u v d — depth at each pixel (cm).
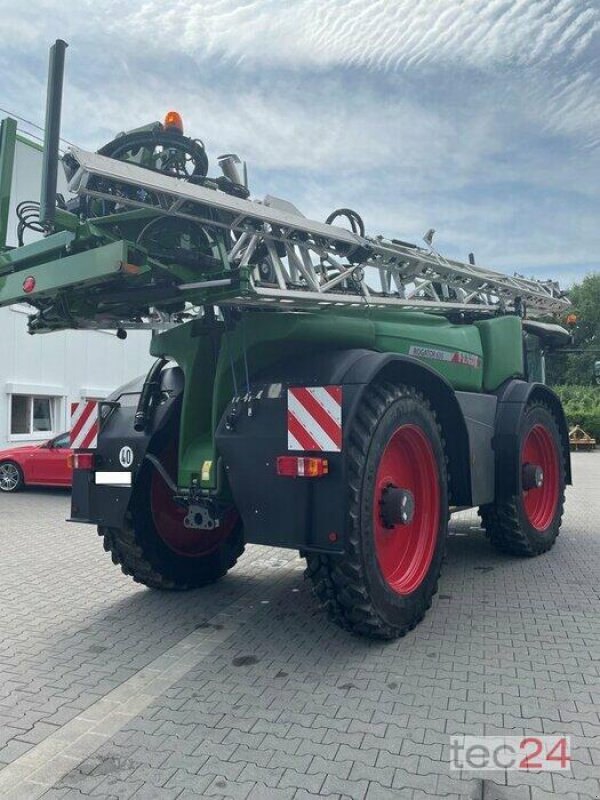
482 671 380
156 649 425
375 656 405
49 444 1251
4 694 361
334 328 466
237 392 439
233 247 428
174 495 483
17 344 1519
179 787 271
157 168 421
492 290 692
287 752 295
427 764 284
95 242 389
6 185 450
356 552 393
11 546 751
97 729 321
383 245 540
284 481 402
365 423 409
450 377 579
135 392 523
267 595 545
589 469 1784
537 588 551
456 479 535
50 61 344
